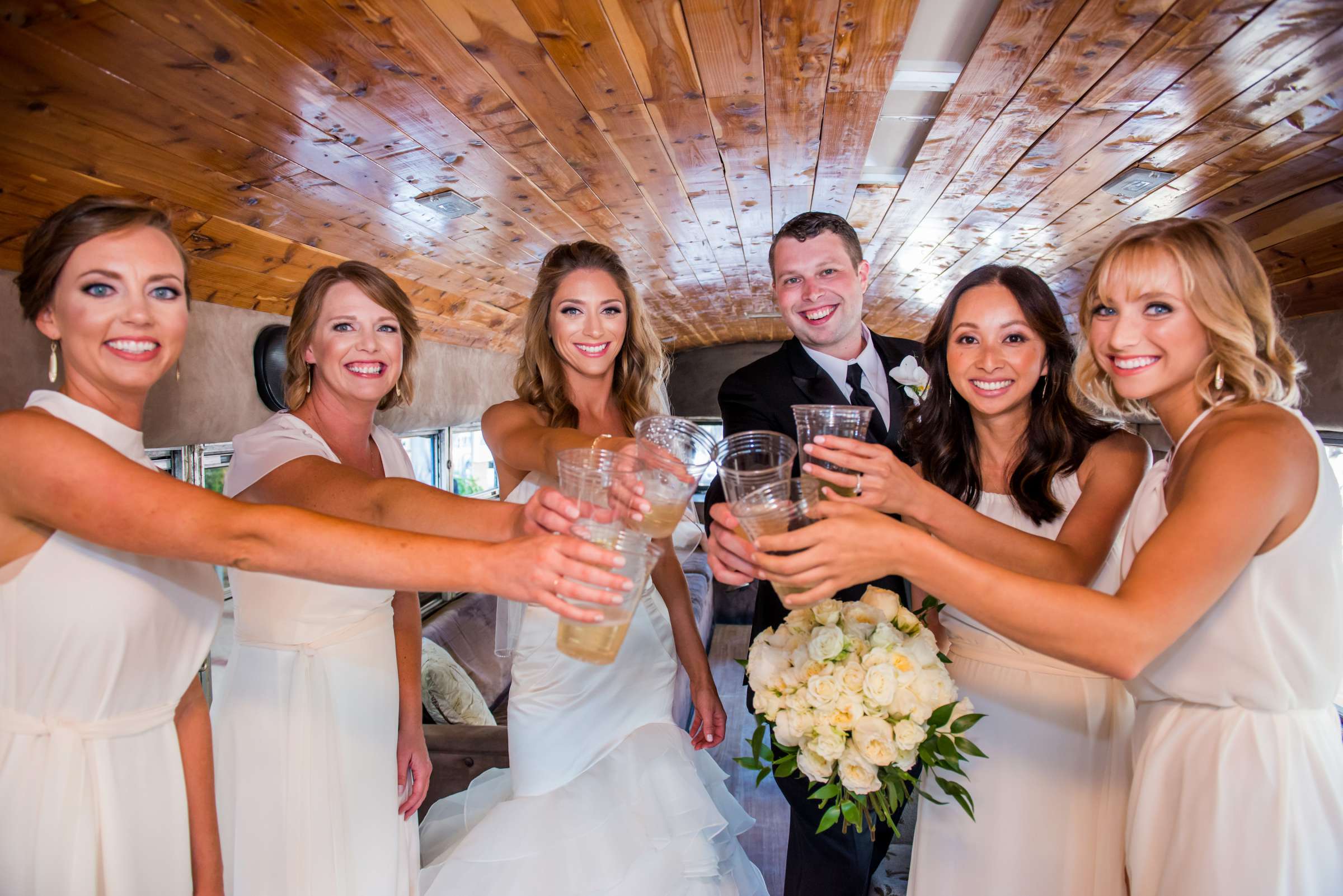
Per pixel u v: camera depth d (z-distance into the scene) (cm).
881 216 354
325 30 153
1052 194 291
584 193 291
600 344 186
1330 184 236
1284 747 107
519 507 109
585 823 171
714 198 321
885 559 86
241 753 152
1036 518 149
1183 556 90
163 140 177
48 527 104
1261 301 109
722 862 188
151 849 115
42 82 143
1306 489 100
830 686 117
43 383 201
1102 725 139
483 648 398
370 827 156
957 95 213
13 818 104
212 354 278
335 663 153
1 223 174
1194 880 110
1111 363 119
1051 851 138
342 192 240
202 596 123
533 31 167
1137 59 181
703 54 186
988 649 146
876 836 196
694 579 525
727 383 215
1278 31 160
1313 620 105
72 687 107
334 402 172
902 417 211
